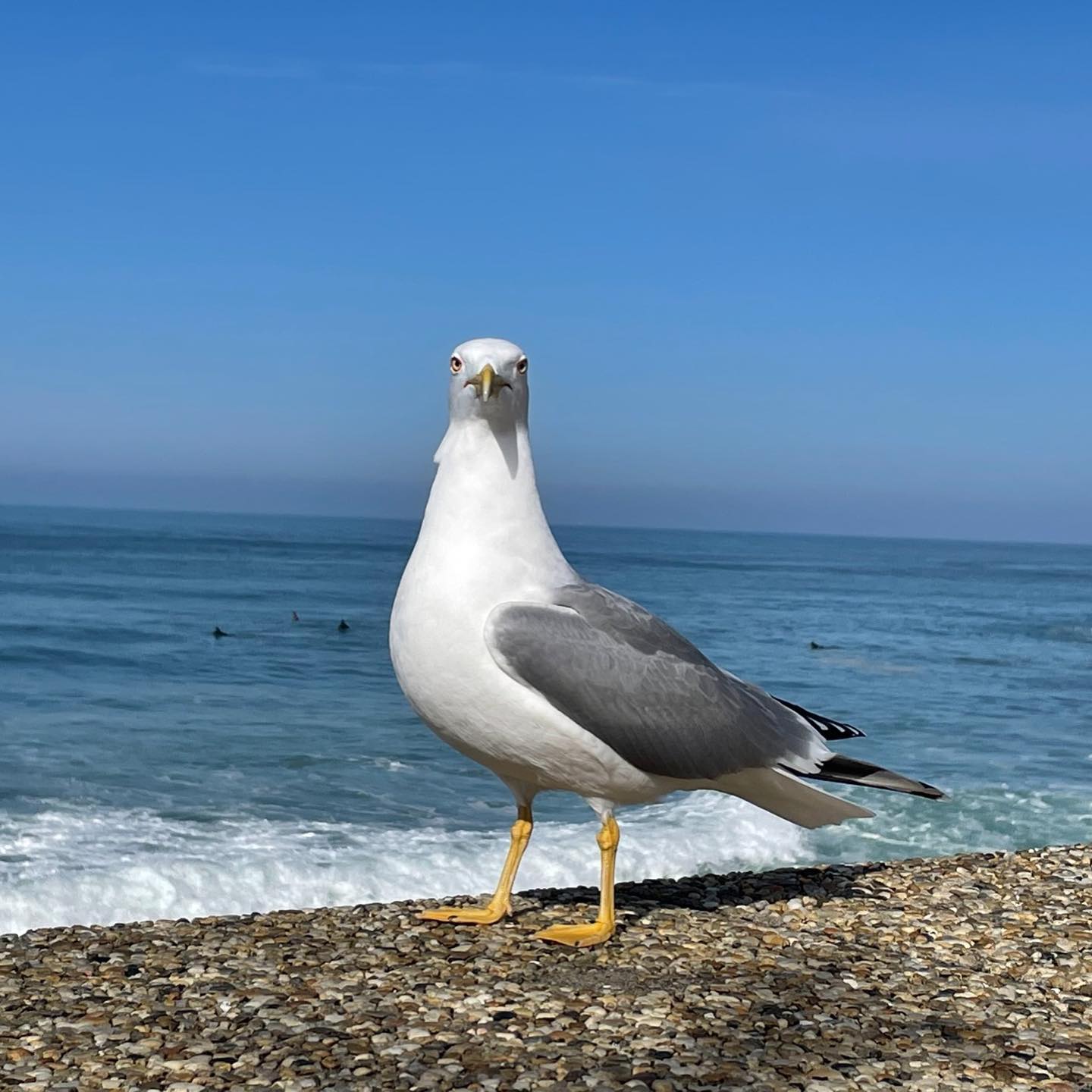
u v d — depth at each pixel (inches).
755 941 44.1
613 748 41.9
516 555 42.2
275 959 41.6
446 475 42.7
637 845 88.0
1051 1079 34.6
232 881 78.2
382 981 39.8
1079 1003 39.7
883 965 42.3
